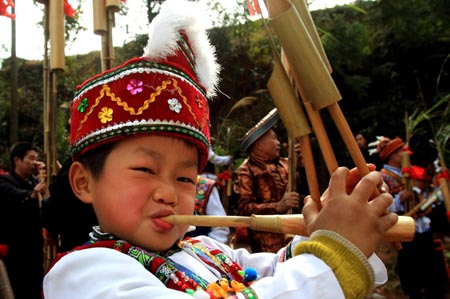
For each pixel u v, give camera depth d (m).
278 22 0.81
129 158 1.02
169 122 1.04
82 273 0.94
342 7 9.31
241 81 10.36
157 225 1.01
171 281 1.02
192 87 1.12
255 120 9.80
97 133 1.05
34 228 3.35
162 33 1.08
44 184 3.41
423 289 4.43
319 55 0.82
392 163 4.62
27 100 10.43
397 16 8.55
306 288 0.78
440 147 4.40
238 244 4.17
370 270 0.80
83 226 1.96
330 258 0.80
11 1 2.21
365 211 0.82
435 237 6.33
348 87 8.66
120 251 1.03
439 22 8.48
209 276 1.20
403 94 8.73
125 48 9.76
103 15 1.91
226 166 5.67
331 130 7.04
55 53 2.19
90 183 1.10
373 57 8.95
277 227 0.94
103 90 1.07
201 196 3.04
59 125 7.23
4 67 11.01
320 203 0.89
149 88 1.05
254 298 0.81
